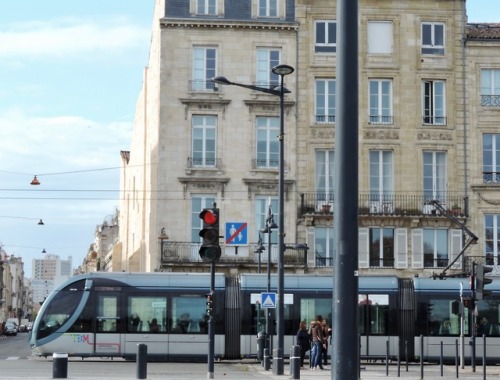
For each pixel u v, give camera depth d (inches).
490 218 1924.2
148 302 1398.9
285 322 1419.8
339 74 428.1
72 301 1389.0
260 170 1903.3
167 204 1879.9
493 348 1423.5
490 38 1957.4
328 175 1921.8
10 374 1037.2
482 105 1950.1
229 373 1128.2
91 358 1514.5
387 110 1936.5
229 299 1423.5
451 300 1432.1
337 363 416.2
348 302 418.0
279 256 1123.3
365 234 1892.2
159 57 1927.9
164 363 1386.6
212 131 1911.9
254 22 1925.4
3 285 5128.0
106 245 4773.6
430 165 1937.7
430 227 1904.5
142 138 2620.6
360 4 1939.0
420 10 1952.5
